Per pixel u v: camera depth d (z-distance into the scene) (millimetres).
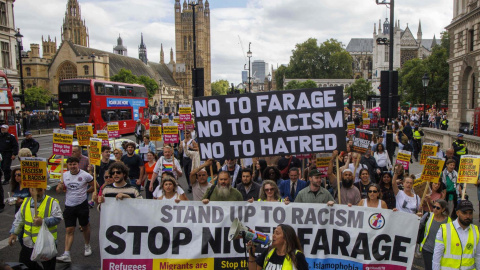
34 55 103750
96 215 11789
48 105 77500
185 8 163500
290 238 4680
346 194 8133
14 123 26750
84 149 19781
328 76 142375
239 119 7066
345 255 6594
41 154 27156
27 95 85938
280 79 150500
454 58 38688
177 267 6652
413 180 9055
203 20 164000
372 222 6535
